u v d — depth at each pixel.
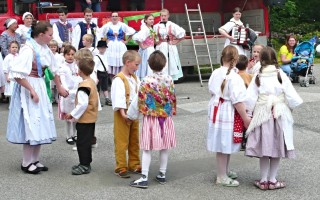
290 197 5.38
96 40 11.11
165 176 6.09
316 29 25.08
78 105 6.06
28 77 6.09
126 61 6.00
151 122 5.68
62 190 5.66
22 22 12.04
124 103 5.94
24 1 11.79
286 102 5.60
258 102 5.57
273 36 22.81
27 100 6.12
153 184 5.84
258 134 5.52
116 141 6.07
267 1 13.81
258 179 5.97
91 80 6.26
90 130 6.25
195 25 15.09
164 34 10.98
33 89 6.09
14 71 5.93
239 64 6.39
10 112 6.22
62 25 11.16
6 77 10.34
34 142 6.05
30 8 12.16
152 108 5.62
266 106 5.50
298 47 12.98
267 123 5.48
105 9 14.00
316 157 6.88
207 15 15.27
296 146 7.45
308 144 7.56
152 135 5.65
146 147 5.65
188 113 9.67
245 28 11.24
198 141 7.74
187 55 13.35
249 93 5.59
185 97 11.15
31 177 6.14
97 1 13.05
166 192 5.56
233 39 11.19
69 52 7.21
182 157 6.95
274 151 5.48
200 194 5.49
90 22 11.11
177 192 5.56
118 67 11.37
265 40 13.88
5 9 11.91
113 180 6.00
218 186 5.75
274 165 5.62
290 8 24.58
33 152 6.35
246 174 6.21
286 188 5.67
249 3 14.42
